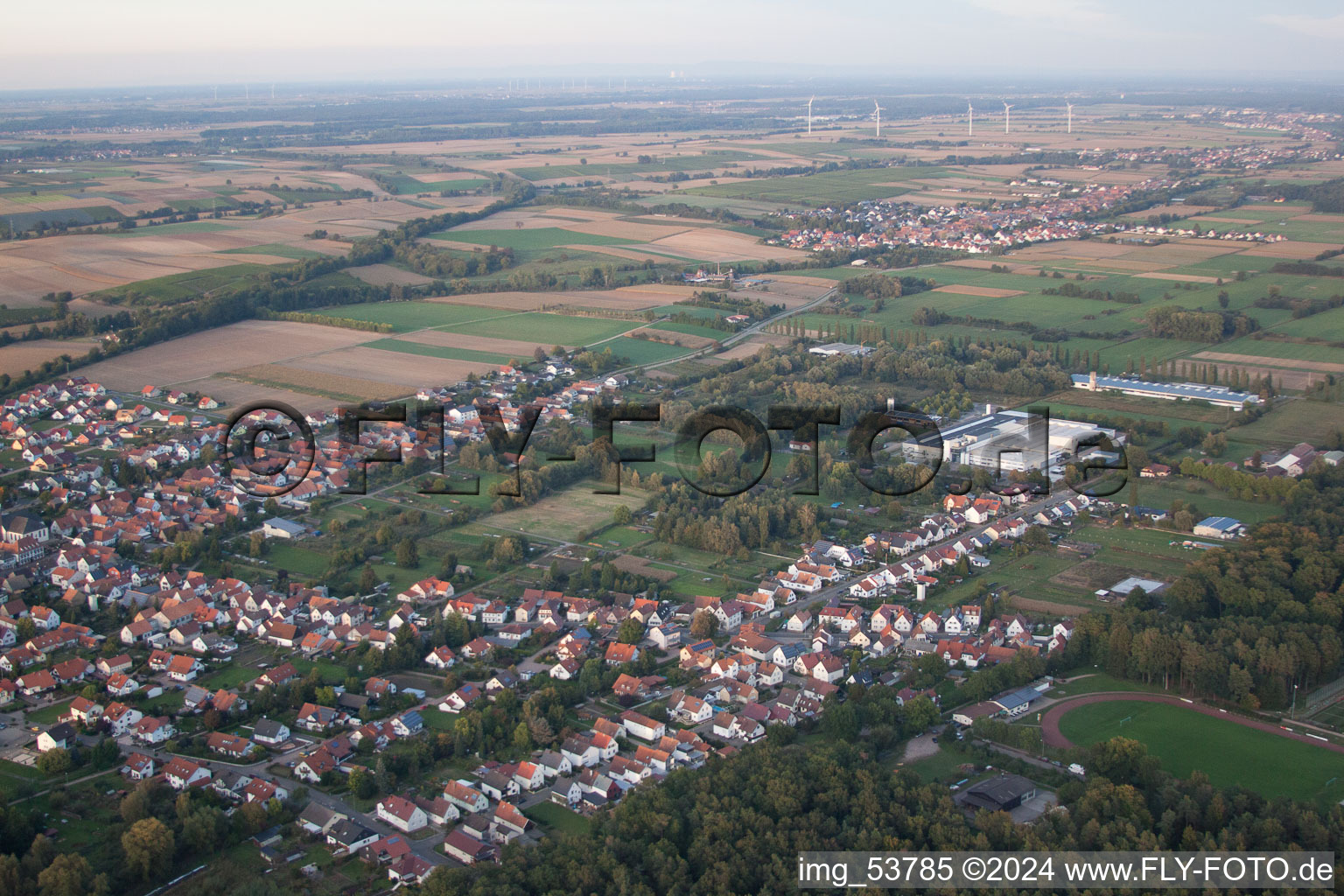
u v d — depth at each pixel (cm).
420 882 17525
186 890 17812
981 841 17462
